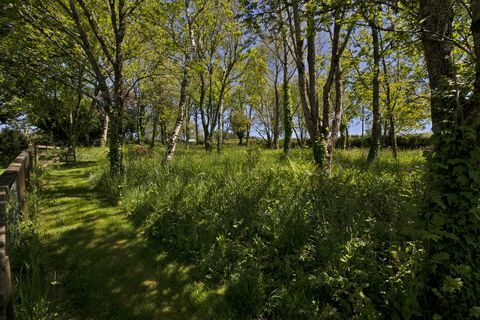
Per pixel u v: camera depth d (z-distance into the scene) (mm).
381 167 9438
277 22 5344
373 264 3428
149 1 10461
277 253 4051
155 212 5762
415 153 13805
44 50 9430
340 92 8820
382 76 11344
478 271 2736
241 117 36562
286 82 17172
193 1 14250
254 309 3234
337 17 4715
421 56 8266
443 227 2820
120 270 4035
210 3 14359
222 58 21344
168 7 10797
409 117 12062
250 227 4801
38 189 8039
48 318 2854
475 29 2906
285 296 3260
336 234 4039
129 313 3221
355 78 12312
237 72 24297
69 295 3486
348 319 2967
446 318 2738
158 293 3576
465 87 2922
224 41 19656
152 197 6340
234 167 8961
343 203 4910
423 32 3809
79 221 5820
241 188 6086
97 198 7449
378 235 4098
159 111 26078
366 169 9109
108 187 7984
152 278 3881
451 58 3654
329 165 8398
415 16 4496
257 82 24984
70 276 3850
